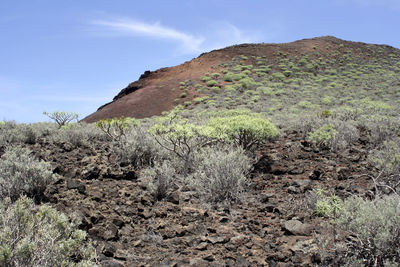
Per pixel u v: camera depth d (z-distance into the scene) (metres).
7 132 9.83
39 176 4.58
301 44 69.69
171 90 47.03
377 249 2.86
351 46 70.44
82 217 3.68
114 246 3.40
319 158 8.20
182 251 3.38
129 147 7.53
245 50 63.66
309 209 4.61
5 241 2.33
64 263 2.38
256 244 3.58
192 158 6.72
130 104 44.69
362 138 10.66
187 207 4.75
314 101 38.03
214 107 36.78
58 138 10.43
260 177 6.59
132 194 5.21
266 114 29.02
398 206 3.08
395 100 37.69
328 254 3.18
